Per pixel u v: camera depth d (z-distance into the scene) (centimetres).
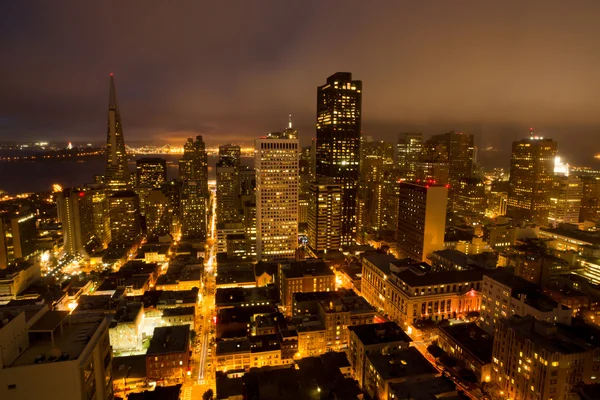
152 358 18175
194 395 17675
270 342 19412
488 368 16475
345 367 16212
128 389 17800
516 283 19625
